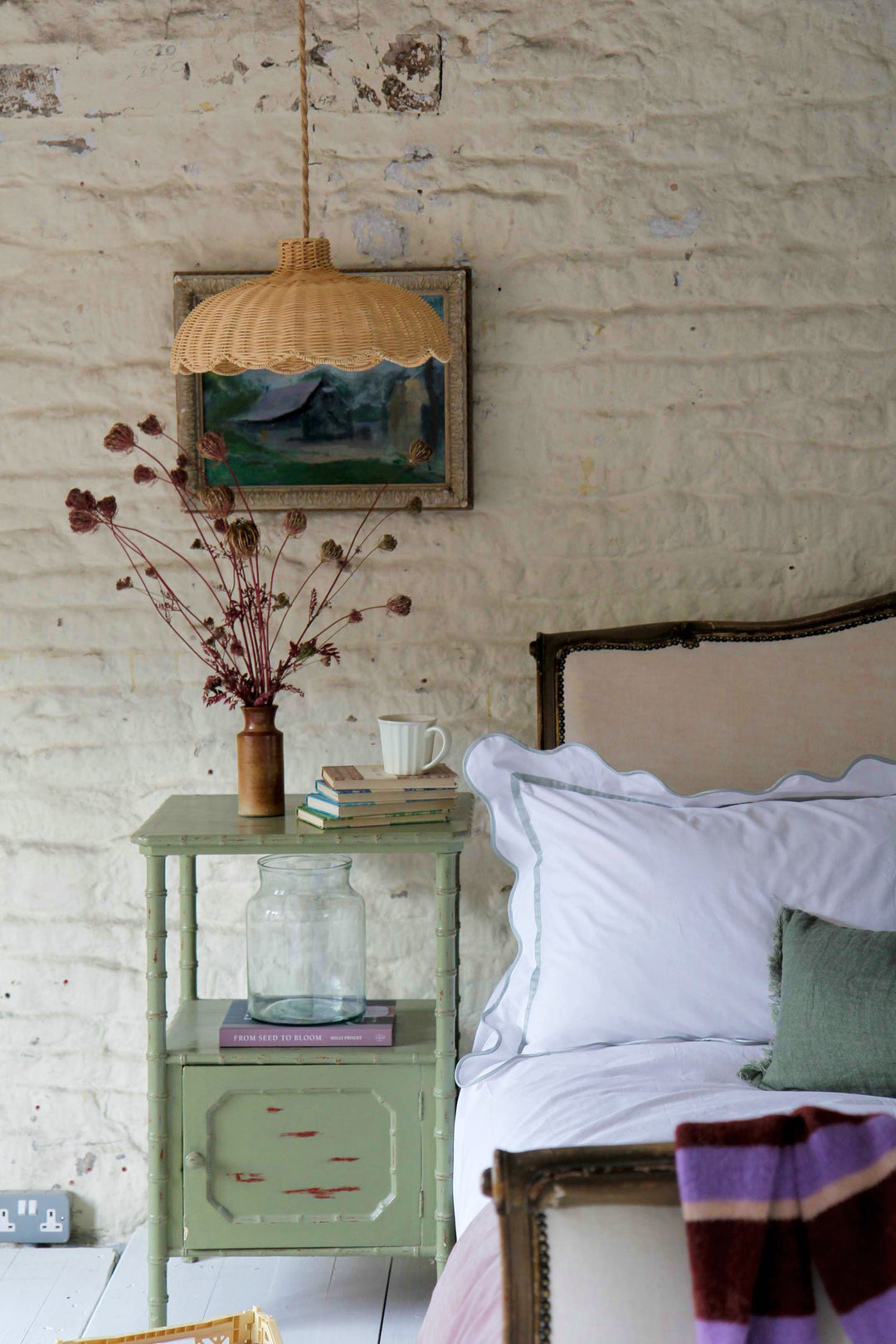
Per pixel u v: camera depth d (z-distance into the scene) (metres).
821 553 2.93
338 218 2.89
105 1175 2.98
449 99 2.88
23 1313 2.60
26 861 2.97
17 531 2.94
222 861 2.97
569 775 2.56
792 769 2.68
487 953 2.98
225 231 2.90
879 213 2.88
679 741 2.69
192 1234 2.44
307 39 2.88
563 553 2.94
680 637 2.76
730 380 2.91
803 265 2.89
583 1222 1.31
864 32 2.86
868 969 2.01
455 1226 2.43
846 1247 1.29
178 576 2.95
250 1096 2.43
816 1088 1.99
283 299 2.17
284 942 2.49
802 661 2.73
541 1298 1.30
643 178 2.88
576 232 2.89
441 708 2.96
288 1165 2.44
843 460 2.92
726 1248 1.27
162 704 2.96
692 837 2.33
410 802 2.47
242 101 2.89
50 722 2.96
